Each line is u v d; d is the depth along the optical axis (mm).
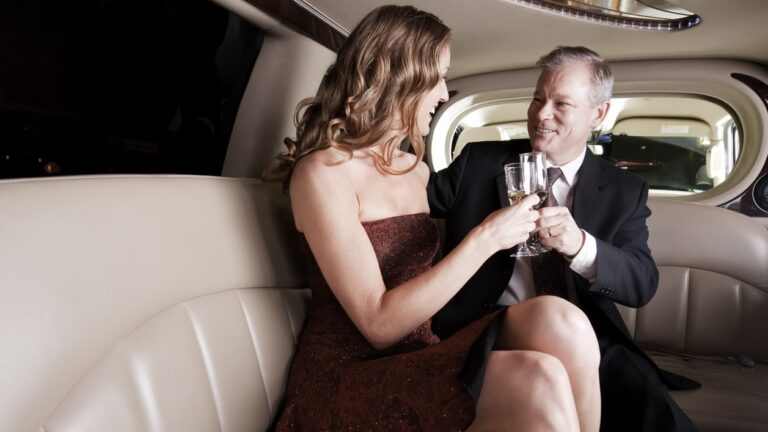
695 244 2227
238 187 1377
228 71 2201
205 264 1174
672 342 2207
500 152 2049
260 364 1242
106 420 836
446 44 1378
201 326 1099
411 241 1350
